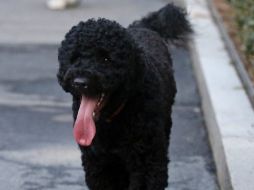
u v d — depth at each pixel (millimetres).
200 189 10289
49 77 17000
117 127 8492
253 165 9570
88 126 8000
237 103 11938
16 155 11766
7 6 28172
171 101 10117
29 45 20438
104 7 27578
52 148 12086
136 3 28453
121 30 8195
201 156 11570
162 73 9547
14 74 17297
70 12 26484
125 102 8406
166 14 11422
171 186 10383
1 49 19938
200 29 16188
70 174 10953
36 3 29000
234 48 15352
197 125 13203
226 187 9531
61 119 13797
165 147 8930
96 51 8094
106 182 8961
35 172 11055
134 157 8617
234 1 16406
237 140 10344
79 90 8008
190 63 17906
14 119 13766
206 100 13148
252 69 14336
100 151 8648
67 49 8250
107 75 8008
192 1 19891
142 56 8469
